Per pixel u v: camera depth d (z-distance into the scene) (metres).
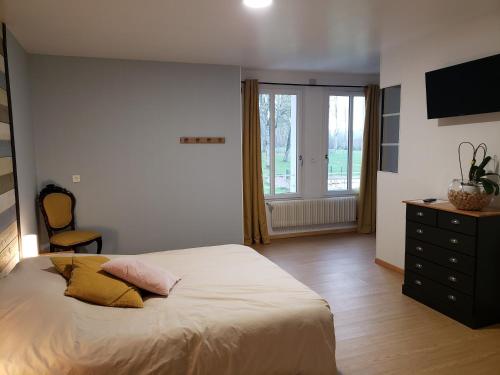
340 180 6.43
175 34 3.56
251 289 2.40
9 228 3.02
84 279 2.17
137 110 4.63
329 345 2.15
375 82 6.32
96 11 2.93
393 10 3.04
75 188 4.49
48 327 1.76
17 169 3.41
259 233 5.83
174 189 4.86
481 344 2.81
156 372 1.77
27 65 4.17
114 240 4.67
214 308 2.13
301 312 2.12
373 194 6.30
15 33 3.46
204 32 3.51
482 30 3.21
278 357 2.01
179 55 4.40
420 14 3.14
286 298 2.26
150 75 4.65
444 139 3.67
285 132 6.04
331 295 3.76
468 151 3.43
